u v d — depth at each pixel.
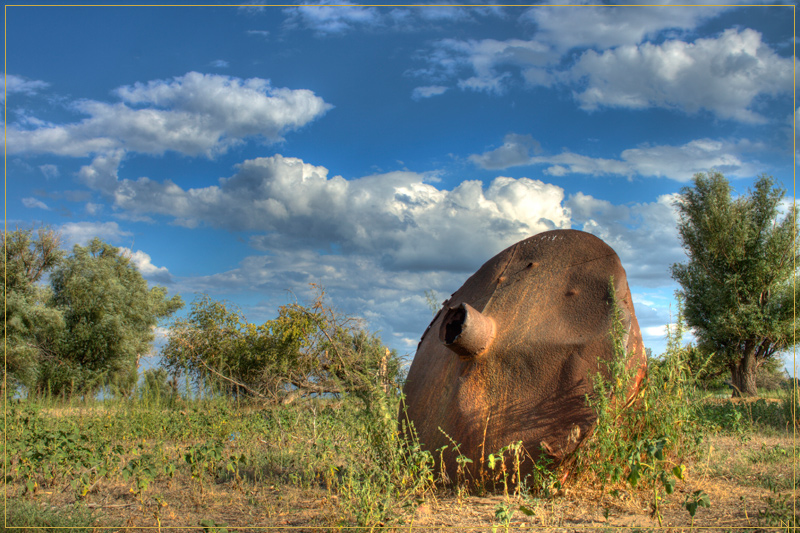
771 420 9.27
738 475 5.01
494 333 5.34
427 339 6.66
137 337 28.12
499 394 4.99
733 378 24.86
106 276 27.23
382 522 3.67
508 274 6.14
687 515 3.86
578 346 4.90
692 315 25.75
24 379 21.12
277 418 9.41
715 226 25.05
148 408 9.82
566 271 5.68
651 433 4.70
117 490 5.29
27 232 26.00
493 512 4.06
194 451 5.28
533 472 4.50
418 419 5.59
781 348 24.22
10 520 3.97
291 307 14.70
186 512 4.44
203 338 16.19
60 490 5.30
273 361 14.34
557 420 4.58
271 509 4.38
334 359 12.28
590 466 4.57
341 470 5.43
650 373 4.91
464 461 4.25
